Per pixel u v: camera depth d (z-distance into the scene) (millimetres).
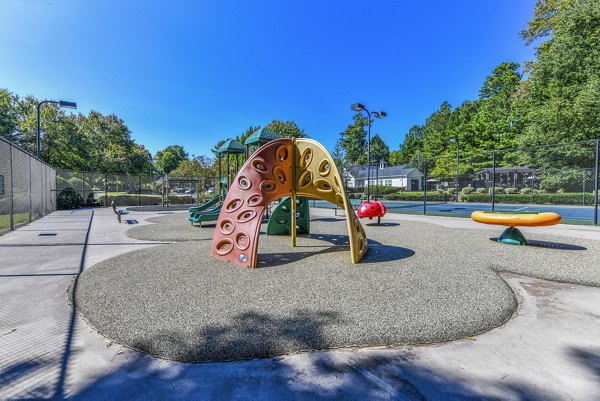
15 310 3025
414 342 2367
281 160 5445
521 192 26203
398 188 36531
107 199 21188
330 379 1915
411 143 61875
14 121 22625
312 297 3207
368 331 2422
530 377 1921
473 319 2645
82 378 1935
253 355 2172
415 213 14641
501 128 31406
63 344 2363
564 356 2168
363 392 1785
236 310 2869
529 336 2480
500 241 6352
